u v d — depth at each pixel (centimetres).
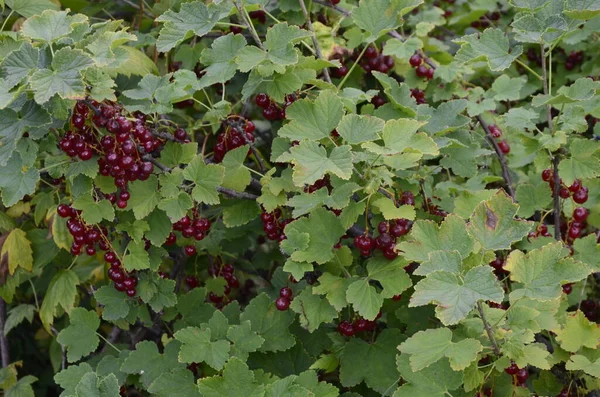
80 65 86
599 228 105
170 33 95
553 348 95
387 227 90
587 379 92
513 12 129
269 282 120
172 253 112
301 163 87
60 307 117
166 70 113
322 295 92
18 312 120
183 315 101
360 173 92
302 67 96
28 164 91
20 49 88
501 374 90
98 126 93
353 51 109
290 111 92
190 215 98
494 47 94
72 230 96
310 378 91
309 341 98
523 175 113
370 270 90
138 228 96
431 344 83
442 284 80
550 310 88
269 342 95
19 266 109
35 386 148
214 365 91
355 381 94
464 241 84
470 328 88
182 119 117
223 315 95
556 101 91
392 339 95
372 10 99
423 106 100
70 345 99
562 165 93
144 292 98
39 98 85
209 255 111
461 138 101
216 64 96
